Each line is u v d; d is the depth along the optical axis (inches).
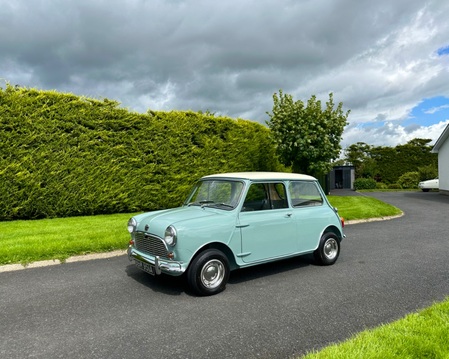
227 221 191.2
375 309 164.6
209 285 183.9
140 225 202.4
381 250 294.2
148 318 155.0
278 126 586.9
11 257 237.9
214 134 530.9
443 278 215.0
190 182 498.3
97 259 259.1
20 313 160.9
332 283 205.5
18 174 362.6
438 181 1145.4
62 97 395.5
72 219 385.1
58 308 166.9
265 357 121.4
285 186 225.3
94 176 415.8
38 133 378.6
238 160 557.6
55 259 246.4
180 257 175.0
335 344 126.8
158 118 471.2
